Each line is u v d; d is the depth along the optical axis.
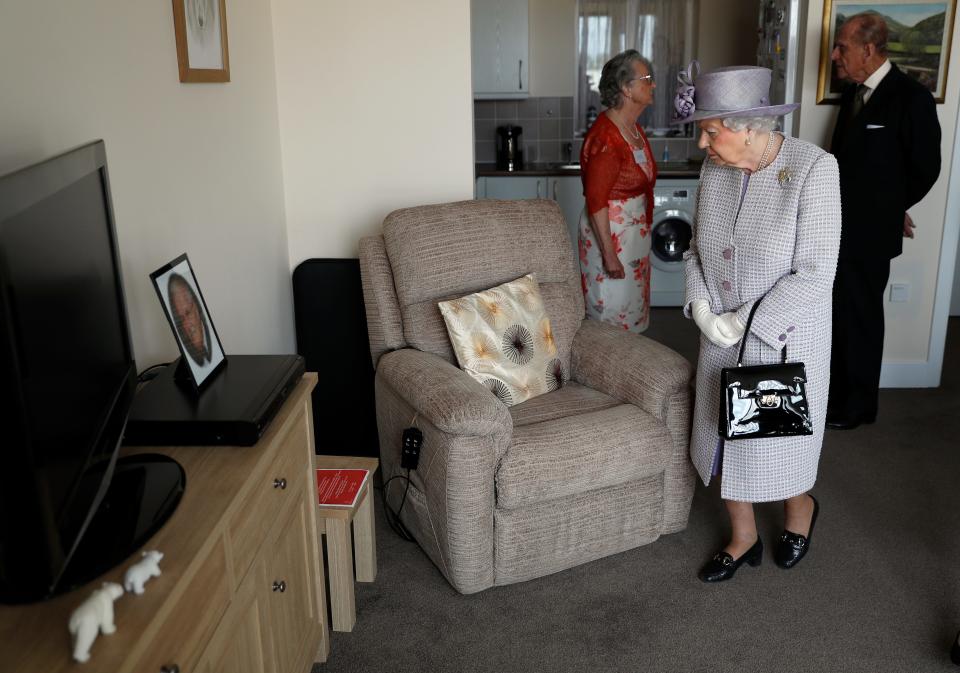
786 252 2.19
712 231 2.36
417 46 3.16
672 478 2.67
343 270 3.17
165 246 2.18
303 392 1.86
